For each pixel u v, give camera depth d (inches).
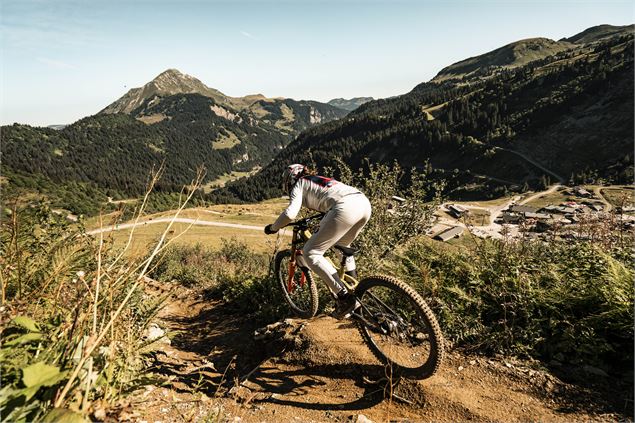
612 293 156.2
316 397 143.4
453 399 130.6
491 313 173.5
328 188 155.9
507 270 187.5
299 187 164.4
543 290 170.2
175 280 362.3
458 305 175.2
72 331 96.6
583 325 150.6
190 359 190.2
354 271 157.6
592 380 133.8
